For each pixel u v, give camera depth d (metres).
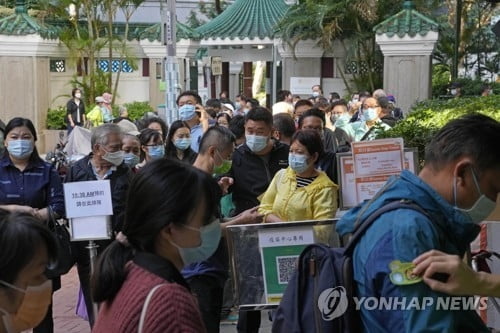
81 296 7.18
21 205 6.71
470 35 27.16
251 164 7.00
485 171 3.02
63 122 24.33
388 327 2.93
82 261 6.80
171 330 2.66
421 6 24.69
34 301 2.83
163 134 9.92
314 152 6.12
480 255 4.39
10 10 26.34
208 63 29.83
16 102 23.69
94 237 6.32
